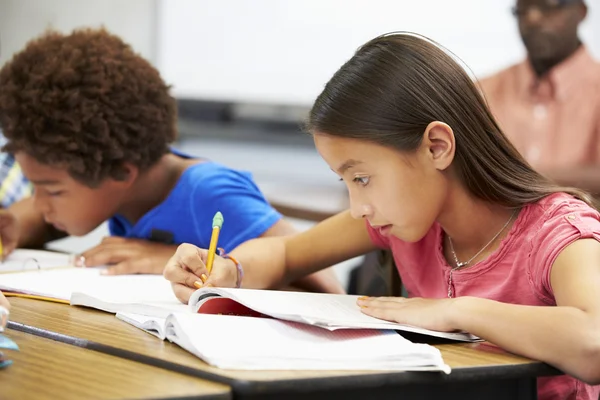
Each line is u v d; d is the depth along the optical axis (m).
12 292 1.47
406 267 1.55
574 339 1.06
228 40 4.34
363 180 1.27
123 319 1.24
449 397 1.00
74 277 1.58
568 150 3.45
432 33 3.77
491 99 3.59
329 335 1.08
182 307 1.27
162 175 1.89
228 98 4.39
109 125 1.73
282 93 4.23
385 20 3.89
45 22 4.13
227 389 0.86
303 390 0.88
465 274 1.40
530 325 1.08
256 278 1.54
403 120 1.25
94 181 1.75
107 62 1.75
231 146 4.45
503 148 1.35
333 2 4.03
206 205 1.82
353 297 1.32
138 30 4.44
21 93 1.70
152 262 1.69
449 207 1.35
